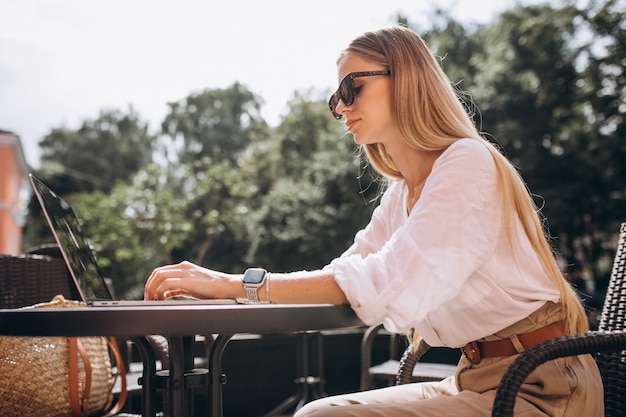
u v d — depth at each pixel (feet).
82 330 3.23
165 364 6.80
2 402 5.41
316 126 88.22
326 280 4.04
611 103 58.70
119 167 135.54
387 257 4.04
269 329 3.46
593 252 59.26
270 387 13.20
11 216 70.54
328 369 14.08
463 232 4.19
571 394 4.41
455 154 4.49
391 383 9.79
